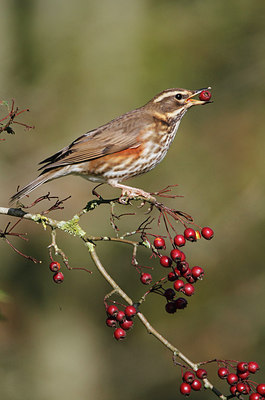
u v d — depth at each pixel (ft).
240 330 48.08
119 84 53.26
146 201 21.97
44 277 51.65
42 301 51.57
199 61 52.08
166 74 52.37
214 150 50.49
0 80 54.24
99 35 54.85
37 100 54.54
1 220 51.37
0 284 50.98
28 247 51.60
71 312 51.80
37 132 54.08
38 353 49.62
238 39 51.75
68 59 55.16
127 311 20.30
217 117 51.37
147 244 21.06
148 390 47.85
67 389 48.32
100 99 53.57
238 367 20.29
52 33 56.34
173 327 49.42
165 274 50.14
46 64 55.47
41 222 21.94
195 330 48.73
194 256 49.62
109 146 30.78
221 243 49.32
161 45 53.01
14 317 50.55
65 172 30.63
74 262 51.39
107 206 51.37
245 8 52.01
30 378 47.50
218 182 49.65
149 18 54.44
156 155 31.99
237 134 50.62
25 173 53.11
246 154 50.06
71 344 50.70
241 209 49.06
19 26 56.29
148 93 52.60
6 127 21.90
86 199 52.19
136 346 50.08
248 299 48.75
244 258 49.26
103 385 49.26
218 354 47.62
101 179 31.53
